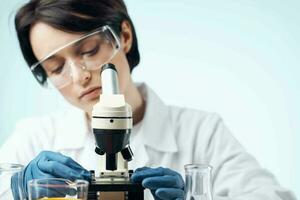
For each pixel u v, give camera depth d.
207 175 0.95
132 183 1.04
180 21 1.96
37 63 1.37
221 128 1.64
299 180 1.95
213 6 1.97
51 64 1.35
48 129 1.68
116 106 1.01
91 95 1.38
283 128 1.96
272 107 1.96
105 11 1.40
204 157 1.59
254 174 1.50
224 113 1.97
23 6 1.39
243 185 1.47
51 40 1.35
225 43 1.97
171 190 1.07
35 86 1.96
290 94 1.96
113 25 1.42
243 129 1.97
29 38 1.39
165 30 1.96
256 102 1.97
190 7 1.96
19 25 1.39
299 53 1.96
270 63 1.97
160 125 1.60
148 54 1.96
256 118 1.97
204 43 1.96
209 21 1.97
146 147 1.56
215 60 1.96
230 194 1.45
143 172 1.08
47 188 0.89
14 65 1.99
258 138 1.96
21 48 1.43
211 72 1.97
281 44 1.97
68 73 1.35
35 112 1.97
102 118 1.00
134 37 1.58
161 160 1.56
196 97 1.96
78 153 1.60
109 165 1.06
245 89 1.97
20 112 1.98
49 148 1.65
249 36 1.97
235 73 1.97
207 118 1.67
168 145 1.57
